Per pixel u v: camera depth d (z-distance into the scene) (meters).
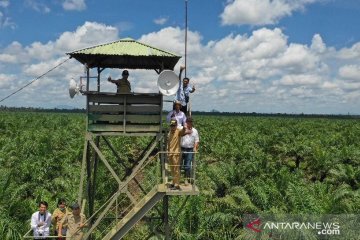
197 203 15.53
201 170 23.27
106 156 24.22
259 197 16.64
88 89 12.01
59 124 57.84
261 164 23.44
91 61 11.98
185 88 12.46
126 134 11.76
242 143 33.75
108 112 11.74
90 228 12.50
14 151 25.52
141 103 11.82
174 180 10.91
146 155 11.69
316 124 68.56
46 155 25.05
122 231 10.63
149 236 14.25
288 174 20.94
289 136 39.69
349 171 21.17
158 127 11.84
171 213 15.11
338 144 35.31
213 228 15.23
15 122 51.59
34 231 12.14
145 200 10.68
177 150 10.94
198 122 69.81
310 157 27.27
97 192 18.58
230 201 15.88
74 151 27.02
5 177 17.14
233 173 19.47
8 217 14.24
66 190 18.67
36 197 16.97
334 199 15.70
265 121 81.75
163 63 12.36
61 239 12.09
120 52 11.55
